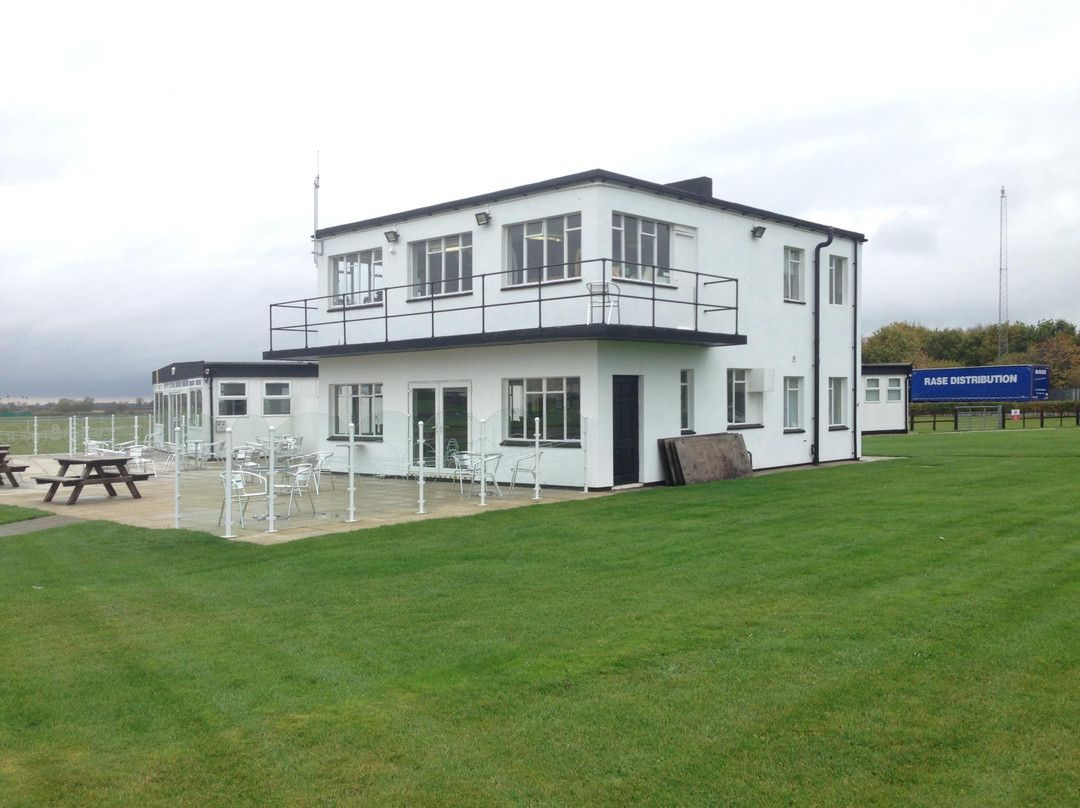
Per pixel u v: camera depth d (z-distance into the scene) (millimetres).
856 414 25422
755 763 4766
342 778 4672
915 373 53750
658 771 4691
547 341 18047
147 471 23266
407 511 14852
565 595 8453
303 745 5086
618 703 5613
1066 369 78812
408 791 4520
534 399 18656
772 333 22266
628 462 18297
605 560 10141
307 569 10000
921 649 6566
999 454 25750
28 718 5539
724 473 19578
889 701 5574
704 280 19969
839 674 6066
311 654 6742
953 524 12148
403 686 6000
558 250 18094
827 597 8180
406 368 21250
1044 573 8977
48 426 32562
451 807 4359
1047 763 4723
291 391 30594
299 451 23797
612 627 7297
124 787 4605
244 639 7191
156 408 37781
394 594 8656
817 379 23797
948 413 56375
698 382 20062
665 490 17453
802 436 23375
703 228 19953
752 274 21531
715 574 9250
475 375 19656
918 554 10086
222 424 28859
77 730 5340
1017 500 14477
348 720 5434
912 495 15523
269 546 11562
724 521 12922
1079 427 42406
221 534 12664
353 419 23078
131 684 6137
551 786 4547
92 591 9109
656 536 11711
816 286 23812
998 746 4926
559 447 17922
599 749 4965
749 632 7078
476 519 13664
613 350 17672
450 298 20188
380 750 5000
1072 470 19766
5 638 7328
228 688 6023
